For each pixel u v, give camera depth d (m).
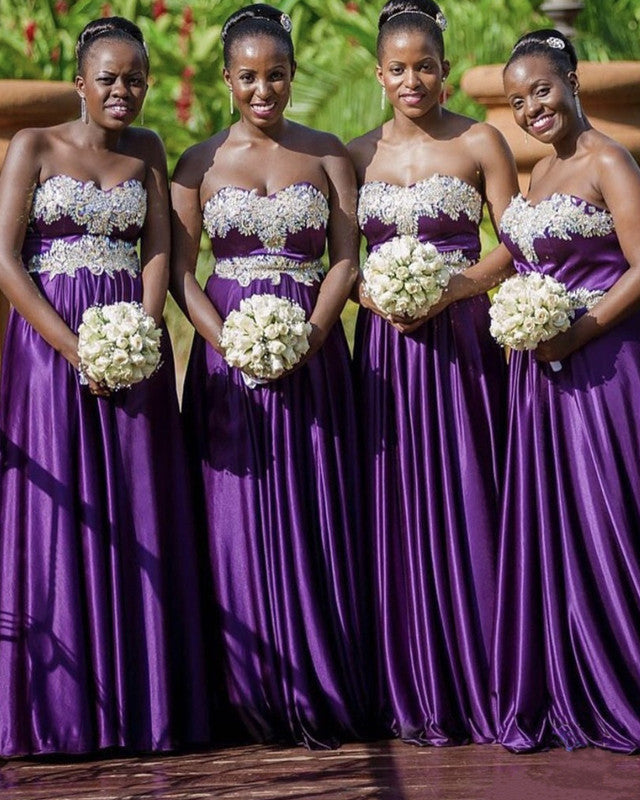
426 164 7.59
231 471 7.43
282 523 7.38
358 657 7.44
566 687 7.16
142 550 7.17
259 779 6.73
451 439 7.52
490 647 7.36
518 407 7.39
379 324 7.63
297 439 7.45
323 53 11.92
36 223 7.24
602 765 6.82
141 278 7.42
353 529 7.54
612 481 7.22
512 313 7.05
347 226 7.64
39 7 11.91
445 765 6.89
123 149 7.38
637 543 7.25
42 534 7.09
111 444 7.19
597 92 8.60
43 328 7.12
